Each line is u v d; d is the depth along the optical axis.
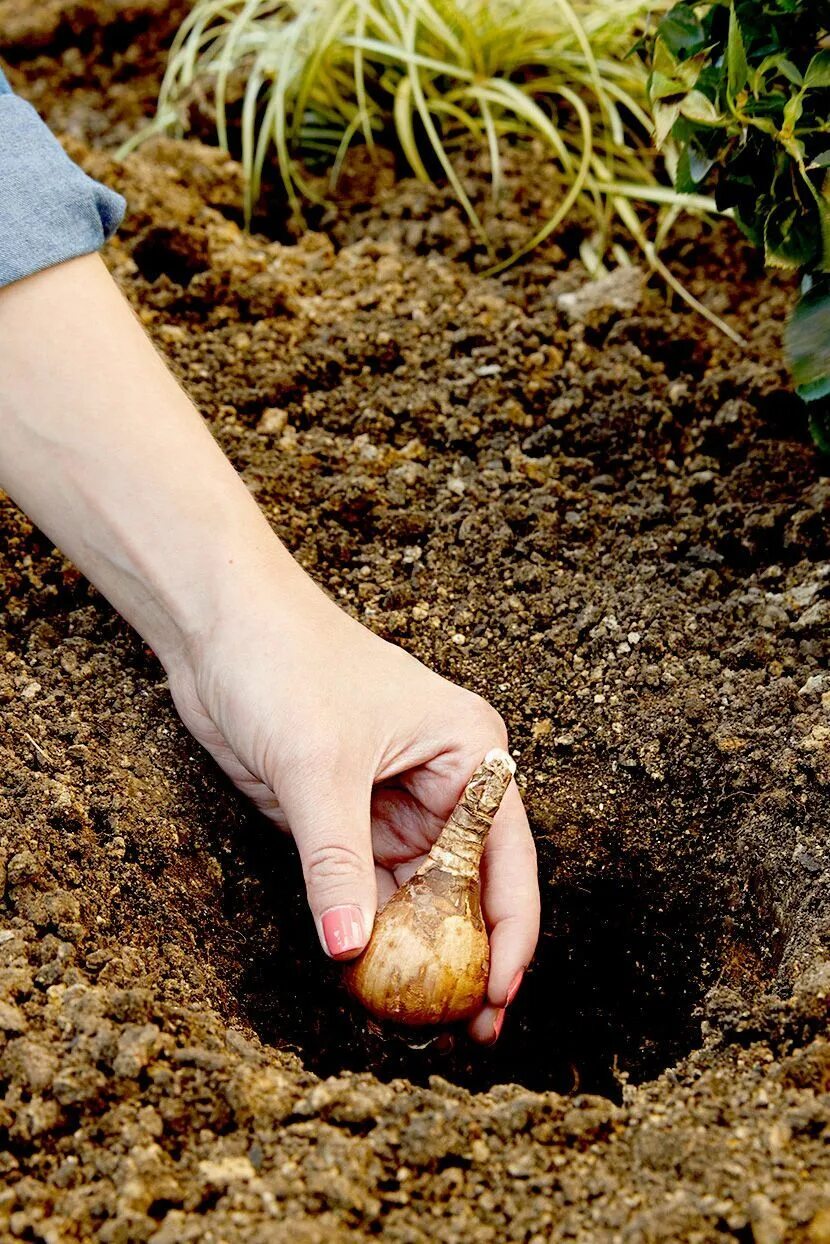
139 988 0.68
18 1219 0.62
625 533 0.84
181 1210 0.62
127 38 1.18
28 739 0.74
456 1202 0.63
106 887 0.71
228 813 0.76
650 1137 0.64
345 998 0.75
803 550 0.83
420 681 0.73
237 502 0.72
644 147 1.04
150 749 0.76
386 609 0.81
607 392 0.89
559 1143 0.65
